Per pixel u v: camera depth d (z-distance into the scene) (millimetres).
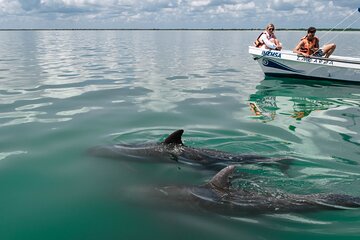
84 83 15922
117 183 6363
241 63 23969
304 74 16750
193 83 16203
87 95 13305
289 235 4871
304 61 16312
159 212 5320
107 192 6020
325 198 5566
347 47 30609
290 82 16375
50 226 5051
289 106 11961
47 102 12086
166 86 15406
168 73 19250
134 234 4848
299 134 9188
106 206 5562
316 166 7312
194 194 5605
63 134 8852
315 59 16031
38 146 8055
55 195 5906
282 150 8172
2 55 28281
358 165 7379
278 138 8891
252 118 10523
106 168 6992
